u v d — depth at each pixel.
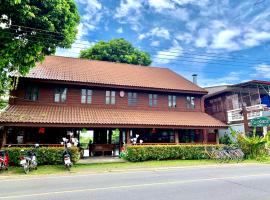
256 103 31.80
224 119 30.61
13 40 13.76
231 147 21.56
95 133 25.38
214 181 10.80
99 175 13.64
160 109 25.64
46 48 16.70
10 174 14.22
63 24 16.27
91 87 23.42
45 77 21.14
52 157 17.39
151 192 8.60
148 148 20.38
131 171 15.45
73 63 26.94
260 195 8.16
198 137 28.12
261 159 21.11
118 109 23.86
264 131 26.19
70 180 11.71
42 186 10.10
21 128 21.42
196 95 27.55
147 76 28.16
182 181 10.84
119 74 26.59
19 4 12.87
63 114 20.28
